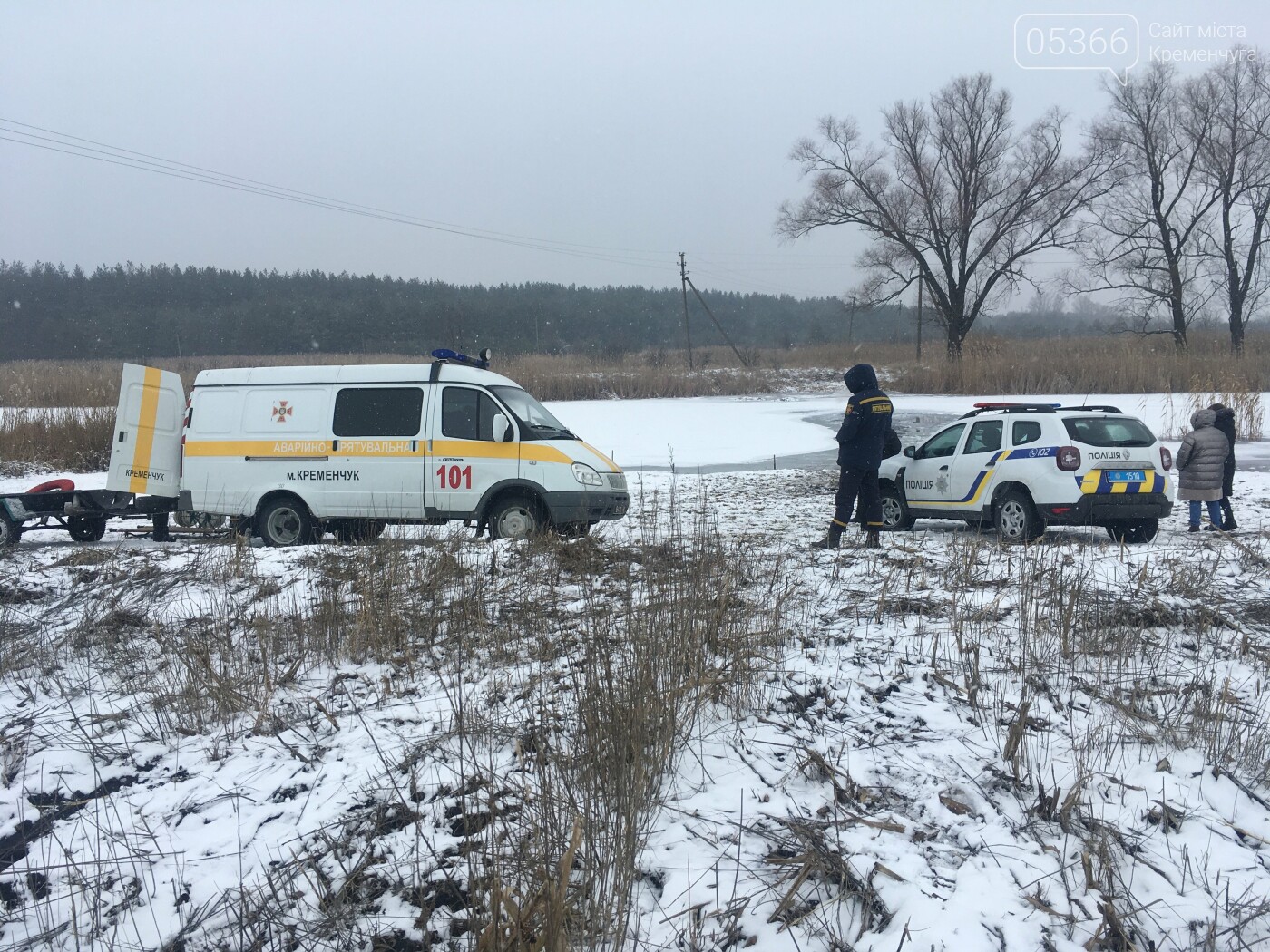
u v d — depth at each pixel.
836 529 8.91
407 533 9.70
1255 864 3.24
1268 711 4.43
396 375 10.25
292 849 3.49
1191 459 10.67
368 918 3.07
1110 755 3.96
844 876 3.12
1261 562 7.46
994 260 44.75
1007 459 10.34
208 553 8.48
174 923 3.16
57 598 7.29
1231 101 40.47
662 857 3.29
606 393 36.00
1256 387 29.55
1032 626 5.59
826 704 4.54
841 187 45.31
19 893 3.42
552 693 4.62
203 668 5.17
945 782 3.74
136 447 10.91
